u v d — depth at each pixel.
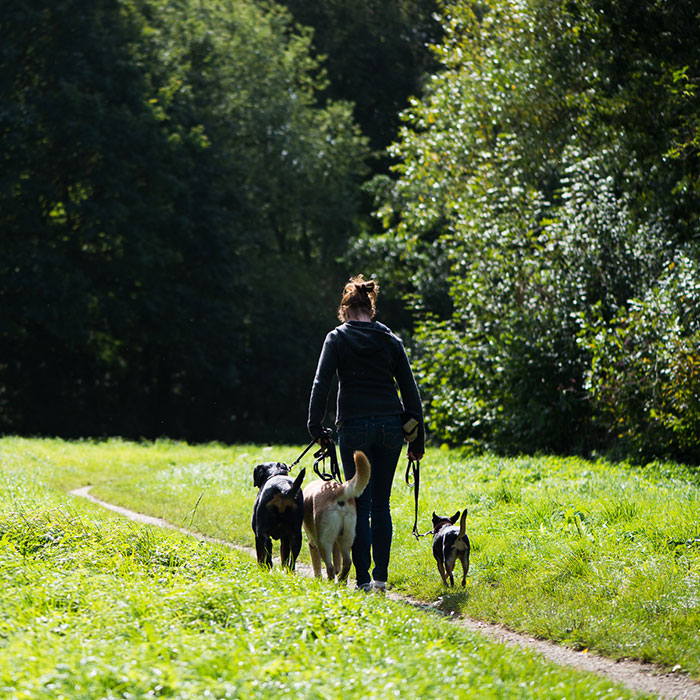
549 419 18.45
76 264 35.03
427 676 4.00
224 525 11.05
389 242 33.22
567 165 20.66
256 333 41.72
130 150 34.66
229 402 43.75
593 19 18.55
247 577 6.26
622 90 17.92
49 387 39.09
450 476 13.62
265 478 7.93
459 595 7.18
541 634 6.09
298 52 45.00
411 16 47.91
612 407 16.59
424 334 21.38
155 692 3.66
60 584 5.62
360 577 6.97
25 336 36.28
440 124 23.86
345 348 7.10
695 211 17.41
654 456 16.22
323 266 45.22
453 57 24.00
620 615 6.28
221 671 3.95
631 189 18.45
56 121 33.19
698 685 5.01
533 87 20.84
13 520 8.16
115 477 18.22
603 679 4.71
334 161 44.16
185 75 40.56
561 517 9.37
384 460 7.13
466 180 23.02
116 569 6.57
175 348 39.16
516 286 19.39
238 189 40.12
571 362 18.31
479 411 19.55
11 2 33.12
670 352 15.27
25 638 4.29
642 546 8.01
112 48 35.28
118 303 35.50
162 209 36.00
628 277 18.25
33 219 33.53
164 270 37.75
